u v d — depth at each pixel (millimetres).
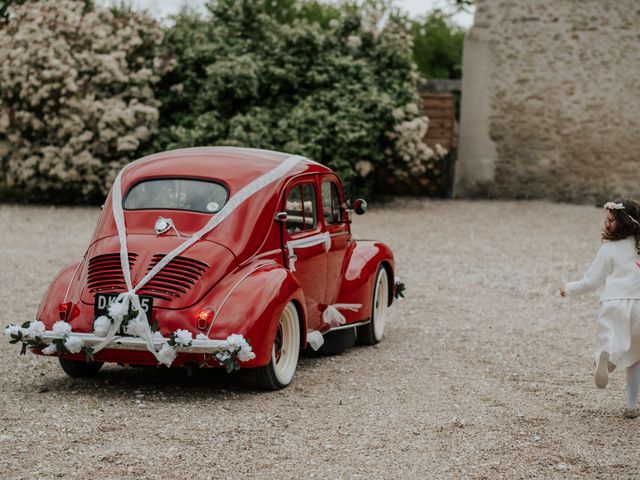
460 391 6062
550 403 5797
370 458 4555
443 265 12508
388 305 8070
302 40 19094
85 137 17938
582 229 16750
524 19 21281
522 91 21453
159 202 6090
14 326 5590
